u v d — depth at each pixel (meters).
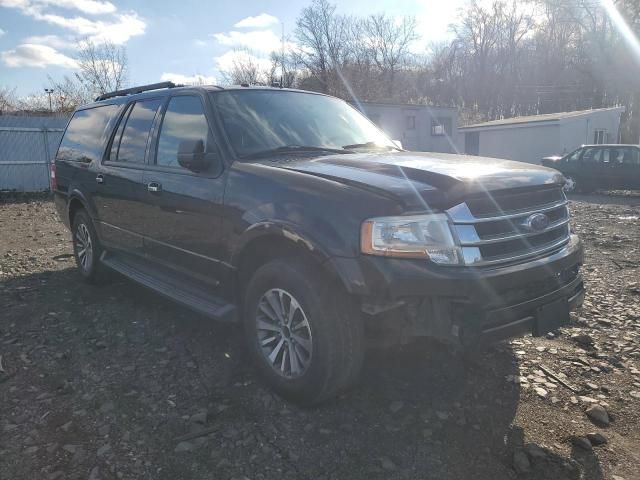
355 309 2.98
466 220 2.90
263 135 3.96
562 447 2.91
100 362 3.88
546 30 55.56
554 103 54.12
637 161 17.33
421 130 34.28
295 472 2.70
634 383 3.59
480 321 2.85
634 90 41.09
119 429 3.05
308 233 3.00
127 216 4.75
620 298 5.35
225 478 2.65
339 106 4.87
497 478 2.67
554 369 3.78
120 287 5.71
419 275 2.78
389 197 2.89
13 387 3.52
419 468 2.73
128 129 4.95
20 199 15.39
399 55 56.31
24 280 6.02
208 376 3.66
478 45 63.88
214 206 3.63
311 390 3.11
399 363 3.81
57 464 2.74
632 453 2.87
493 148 32.03
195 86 4.33
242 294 3.64
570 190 19.12
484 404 3.32
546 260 3.18
